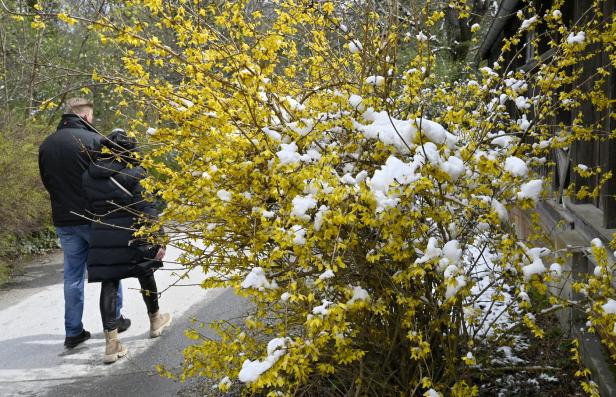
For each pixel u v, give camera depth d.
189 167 3.29
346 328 2.89
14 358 5.29
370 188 2.80
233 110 3.32
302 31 3.91
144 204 5.01
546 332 4.26
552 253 3.17
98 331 5.84
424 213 2.99
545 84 3.76
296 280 2.99
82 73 3.77
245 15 3.55
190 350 3.27
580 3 5.19
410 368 3.42
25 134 9.90
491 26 9.36
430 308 3.24
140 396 4.38
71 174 5.20
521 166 2.86
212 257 3.46
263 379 2.50
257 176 3.10
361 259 3.15
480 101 3.91
